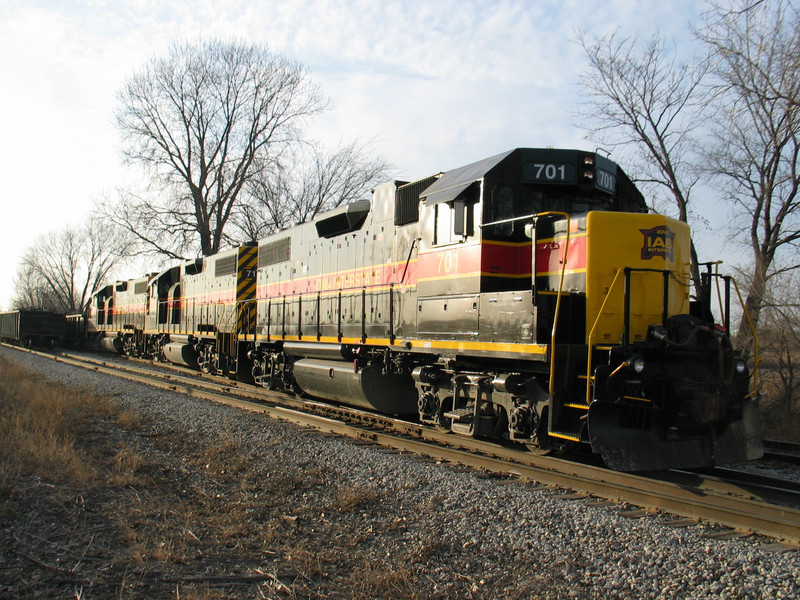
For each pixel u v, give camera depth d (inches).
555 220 327.6
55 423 378.6
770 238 597.6
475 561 191.2
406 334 406.9
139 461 307.3
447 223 360.5
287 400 560.1
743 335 575.2
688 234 333.7
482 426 346.3
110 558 189.2
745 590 167.0
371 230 463.8
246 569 184.5
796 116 543.5
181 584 171.3
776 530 212.7
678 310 317.7
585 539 206.2
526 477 287.0
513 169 337.7
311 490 271.3
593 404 268.5
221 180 1384.1
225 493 268.1
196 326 883.4
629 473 299.1
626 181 365.7
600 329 296.8
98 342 1509.6
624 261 302.2
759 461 362.3
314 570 182.4
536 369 311.1
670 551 193.5
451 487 266.2
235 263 771.4
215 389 644.1
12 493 239.3
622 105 695.1
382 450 344.2
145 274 1192.2
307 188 1418.6
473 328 333.7
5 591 163.8
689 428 286.4
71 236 2802.7
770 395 564.7
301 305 579.5
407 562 187.6
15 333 1582.2
